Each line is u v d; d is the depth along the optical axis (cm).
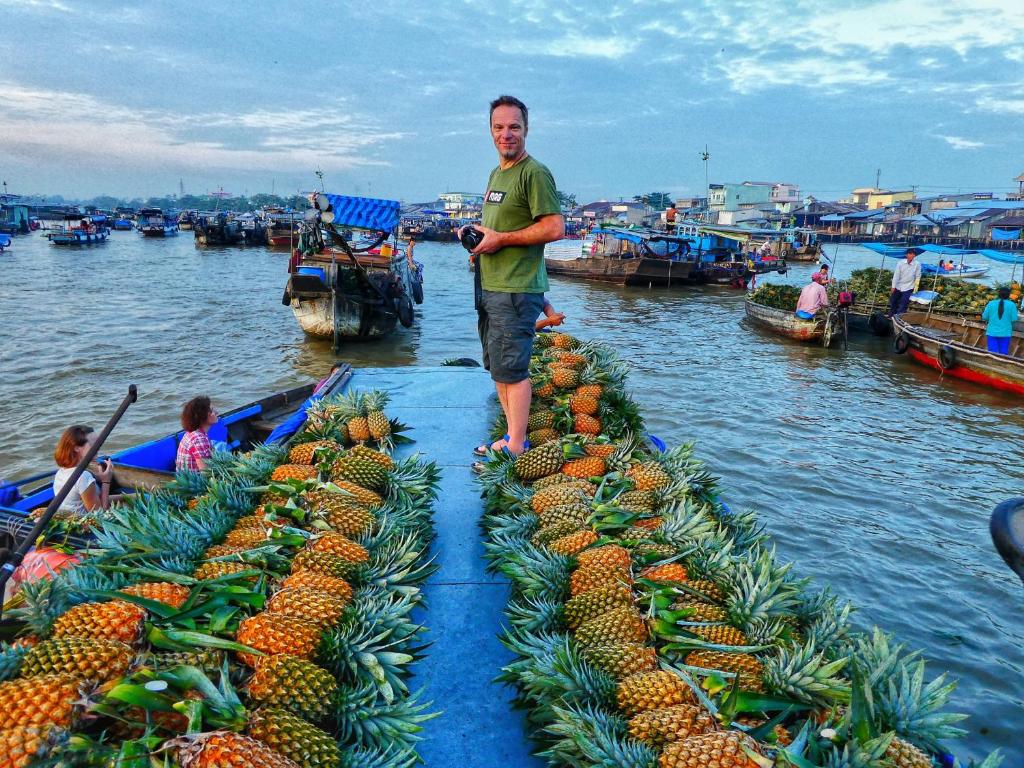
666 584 303
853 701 208
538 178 436
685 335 2538
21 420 1294
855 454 1241
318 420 555
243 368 1811
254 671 233
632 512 382
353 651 253
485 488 463
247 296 3169
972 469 1179
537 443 541
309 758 201
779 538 911
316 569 302
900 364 2091
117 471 676
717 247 4853
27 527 454
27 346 1945
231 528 349
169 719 199
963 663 673
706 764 197
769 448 1263
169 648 232
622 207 13500
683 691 238
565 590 321
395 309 2303
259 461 434
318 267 2102
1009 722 599
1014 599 781
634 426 650
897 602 775
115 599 248
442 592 351
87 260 5197
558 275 4459
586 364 723
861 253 8806
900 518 980
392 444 556
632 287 4069
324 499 363
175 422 1308
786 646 268
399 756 215
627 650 262
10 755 176
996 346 1891
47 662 208
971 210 8069
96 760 183
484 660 296
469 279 4559
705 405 1554
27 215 9488
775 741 215
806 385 1786
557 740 242
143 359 1850
